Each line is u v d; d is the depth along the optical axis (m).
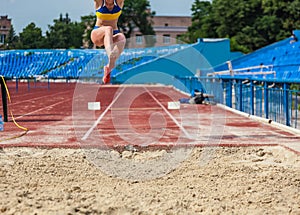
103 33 7.42
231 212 4.81
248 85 16.06
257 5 51.94
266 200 5.23
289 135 10.72
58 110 17.84
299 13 46.50
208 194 5.54
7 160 7.48
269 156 8.17
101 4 7.51
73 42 87.69
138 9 73.38
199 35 58.94
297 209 4.91
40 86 44.41
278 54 28.36
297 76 21.58
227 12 52.81
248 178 6.37
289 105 12.42
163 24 91.81
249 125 12.81
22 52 45.12
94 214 4.73
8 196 5.20
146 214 4.73
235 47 47.50
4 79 13.20
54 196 5.31
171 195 5.47
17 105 20.62
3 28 101.94
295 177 6.37
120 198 5.29
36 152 8.33
